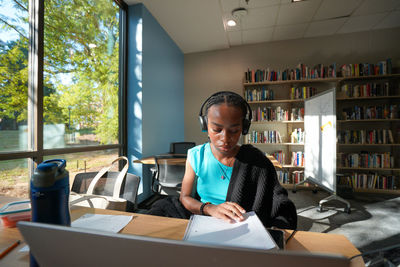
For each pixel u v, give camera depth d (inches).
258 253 8.8
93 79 85.7
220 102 25.9
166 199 33.7
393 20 123.0
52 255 11.4
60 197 17.3
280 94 147.0
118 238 10.0
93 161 85.1
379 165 122.7
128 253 10.1
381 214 89.2
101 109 90.2
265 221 28.6
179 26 126.8
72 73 75.0
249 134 141.8
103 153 91.1
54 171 17.0
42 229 10.9
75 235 10.5
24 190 57.2
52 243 11.1
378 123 131.4
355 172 134.6
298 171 136.2
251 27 130.3
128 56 106.0
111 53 96.8
